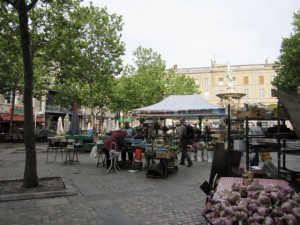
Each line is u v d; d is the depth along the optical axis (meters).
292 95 4.39
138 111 15.67
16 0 7.37
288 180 4.48
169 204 6.22
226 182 4.05
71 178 8.95
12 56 21.55
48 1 10.39
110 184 8.15
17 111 34.16
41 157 14.80
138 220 5.23
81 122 48.47
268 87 65.88
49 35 15.36
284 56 24.84
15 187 7.41
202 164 12.42
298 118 3.88
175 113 14.93
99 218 5.33
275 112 6.05
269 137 6.27
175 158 10.45
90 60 22.44
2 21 12.25
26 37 7.46
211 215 3.01
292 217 2.64
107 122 28.95
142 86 35.38
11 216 5.38
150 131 18.69
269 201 2.84
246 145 5.68
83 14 15.59
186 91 47.34
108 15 23.47
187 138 11.98
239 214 2.75
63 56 17.08
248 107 5.77
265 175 5.18
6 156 15.24
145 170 10.62
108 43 23.03
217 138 15.89
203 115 14.48
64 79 20.98
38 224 4.99
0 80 23.34
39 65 25.70
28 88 7.48
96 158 14.49
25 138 7.47
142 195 6.96
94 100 33.44
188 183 8.36
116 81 35.03
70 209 5.84
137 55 37.16
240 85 67.56
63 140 16.08
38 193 6.72
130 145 11.26
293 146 4.97
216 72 69.38
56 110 41.62
